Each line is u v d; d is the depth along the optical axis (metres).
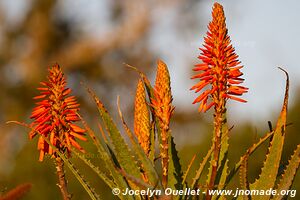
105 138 4.18
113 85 30.64
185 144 13.76
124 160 4.16
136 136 4.34
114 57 31.33
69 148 4.11
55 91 4.26
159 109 3.96
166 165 3.97
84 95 29.23
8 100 28.81
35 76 29.72
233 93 3.95
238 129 13.48
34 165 12.09
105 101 29.97
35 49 30.62
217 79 3.93
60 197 11.92
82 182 4.10
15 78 29.84
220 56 3.92
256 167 13.18
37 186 11.86
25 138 13.01
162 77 3.96
